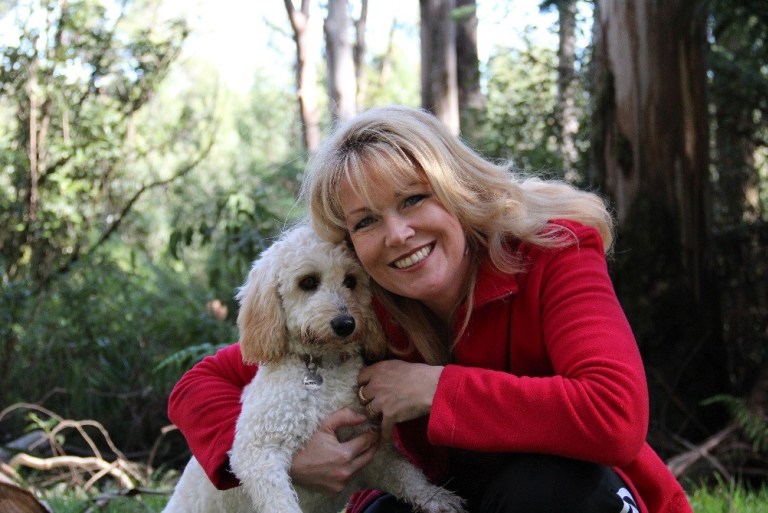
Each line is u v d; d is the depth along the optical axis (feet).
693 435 17.97
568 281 8.27
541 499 7.78
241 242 21.16
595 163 19.62
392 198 8.43
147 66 25.50
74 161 24.61
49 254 23.77
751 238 21.40
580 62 25.41
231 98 59.62
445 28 29.27
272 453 8.66
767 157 24.97
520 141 25.86
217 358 10.12
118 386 22.24
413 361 9.46
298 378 9.00
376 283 9.32
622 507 7.78
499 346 8.64
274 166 35.83
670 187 18.83
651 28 18.93
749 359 20.51
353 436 9.16
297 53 36.60
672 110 18.92
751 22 21.07
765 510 13.38
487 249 8.68
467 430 7.85
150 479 17.94
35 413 21.16
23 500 11.58
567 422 7.55
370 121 8.73
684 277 18.66
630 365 7.70
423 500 9.02
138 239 29.04
